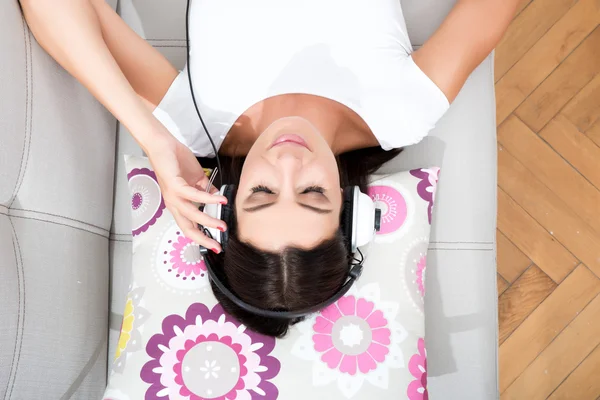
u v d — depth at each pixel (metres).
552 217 1.45
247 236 0.85
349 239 0.88
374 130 1.02
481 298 1.05
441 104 1.00
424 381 0.93
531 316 1.42
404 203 1.00
